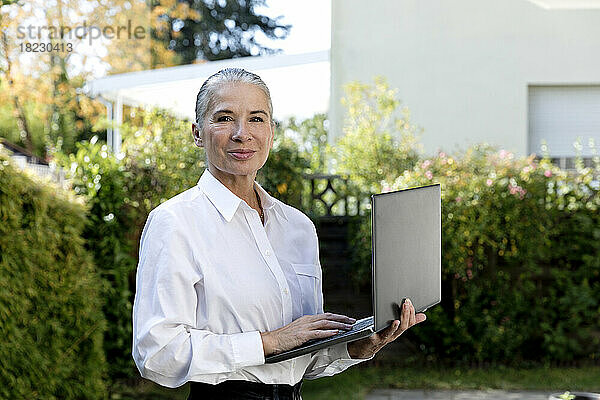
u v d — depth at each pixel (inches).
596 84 342.3
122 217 221.1
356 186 272.1
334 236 268.8
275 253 79.4
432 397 224.2
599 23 341.1
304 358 79.7
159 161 240.2
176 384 71.3
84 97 531.5
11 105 585.3
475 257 258.4
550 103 346.0
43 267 161.8
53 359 163.0
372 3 349.7
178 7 685.9
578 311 259.4
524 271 258.5
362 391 229.3
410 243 74.0
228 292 72.7
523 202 255.6
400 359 261.9
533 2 343.3
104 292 214.4
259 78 76.8
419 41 348.2
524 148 344.2
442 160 268.8
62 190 174.6
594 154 312.3
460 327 255.0
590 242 256.5
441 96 347.6
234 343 70.3
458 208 253.8
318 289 82.2
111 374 222.1
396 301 70.2
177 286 70.8
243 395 74.4
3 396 151.5
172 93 381.4
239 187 77.2
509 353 255.0
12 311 152.6
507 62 345.1
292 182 264.8
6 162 154.4
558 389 231.3
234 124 74.9
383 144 297.9
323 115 491.5
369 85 349.1
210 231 73.8
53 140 629.0
